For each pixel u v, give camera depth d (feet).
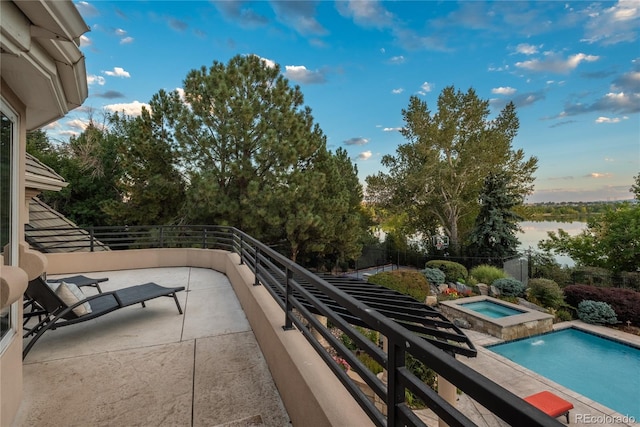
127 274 21.18
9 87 5.94
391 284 34.86
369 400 4.43
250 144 35.55
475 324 30.01
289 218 35.63
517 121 66.90
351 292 13.82
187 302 14.97
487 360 22.95
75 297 10.28
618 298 31.45
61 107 7.00
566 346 27.04
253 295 11.64
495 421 15.58
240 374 8.50
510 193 54.60
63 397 7.45
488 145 61.21
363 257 65.51
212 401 7.32
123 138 40.40
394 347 3.51
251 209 34.76
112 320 12.53
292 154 34.58
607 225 43.32
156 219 39.68
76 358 9.41
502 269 47.44
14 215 6.41
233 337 10.91
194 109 34.88
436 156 63.31
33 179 12.26
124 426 6.49
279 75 38.17
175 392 7.68
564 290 35.83
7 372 6.27
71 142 51.88
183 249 24.11
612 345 27.22
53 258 20.89
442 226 70.03
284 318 9.18
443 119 63.98
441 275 43.80
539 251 46.62
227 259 20.25
